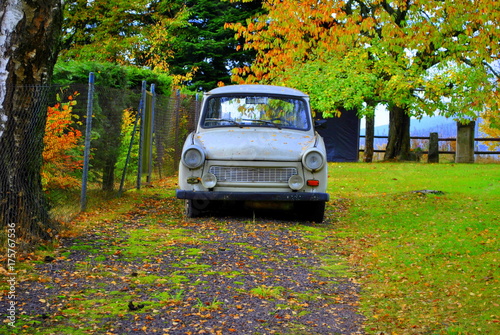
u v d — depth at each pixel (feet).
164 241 23.18
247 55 109.91
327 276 19.71
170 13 107.24
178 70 109.81
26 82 20.79
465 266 20.47
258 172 28.25
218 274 18.88
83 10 78.02
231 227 26.76
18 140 20.68
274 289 17.54
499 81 51.39
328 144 82.28
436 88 67.51
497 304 16.28
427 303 16.83
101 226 25.62
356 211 33.37
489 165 68.85
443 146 90.17
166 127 47.93
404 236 26.17
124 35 84.64
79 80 33.94
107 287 16.88
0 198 20.33
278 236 25.41
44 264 18.75
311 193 27.94
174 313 14.92
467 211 31.94
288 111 31.99
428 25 49.70
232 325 14.32
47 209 23.39
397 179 51.03
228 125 31.50
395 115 81.51
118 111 35.42
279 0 53.16
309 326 14.73
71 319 14.16
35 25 20.54
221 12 110.93
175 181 45.68
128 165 38.73
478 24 50.55
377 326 14.93
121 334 13.34
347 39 51.72
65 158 29.58
